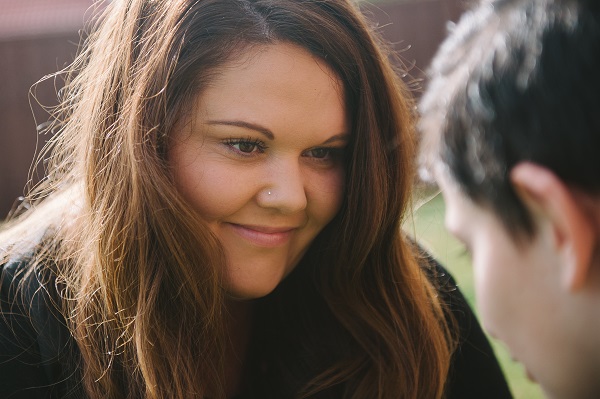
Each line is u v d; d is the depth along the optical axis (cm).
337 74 169
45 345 176
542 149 81
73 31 799
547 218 82
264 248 173
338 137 172
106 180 175
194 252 168
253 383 206
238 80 161
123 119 171
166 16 167
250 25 162
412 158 188
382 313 195
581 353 86
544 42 83
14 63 795
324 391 197
